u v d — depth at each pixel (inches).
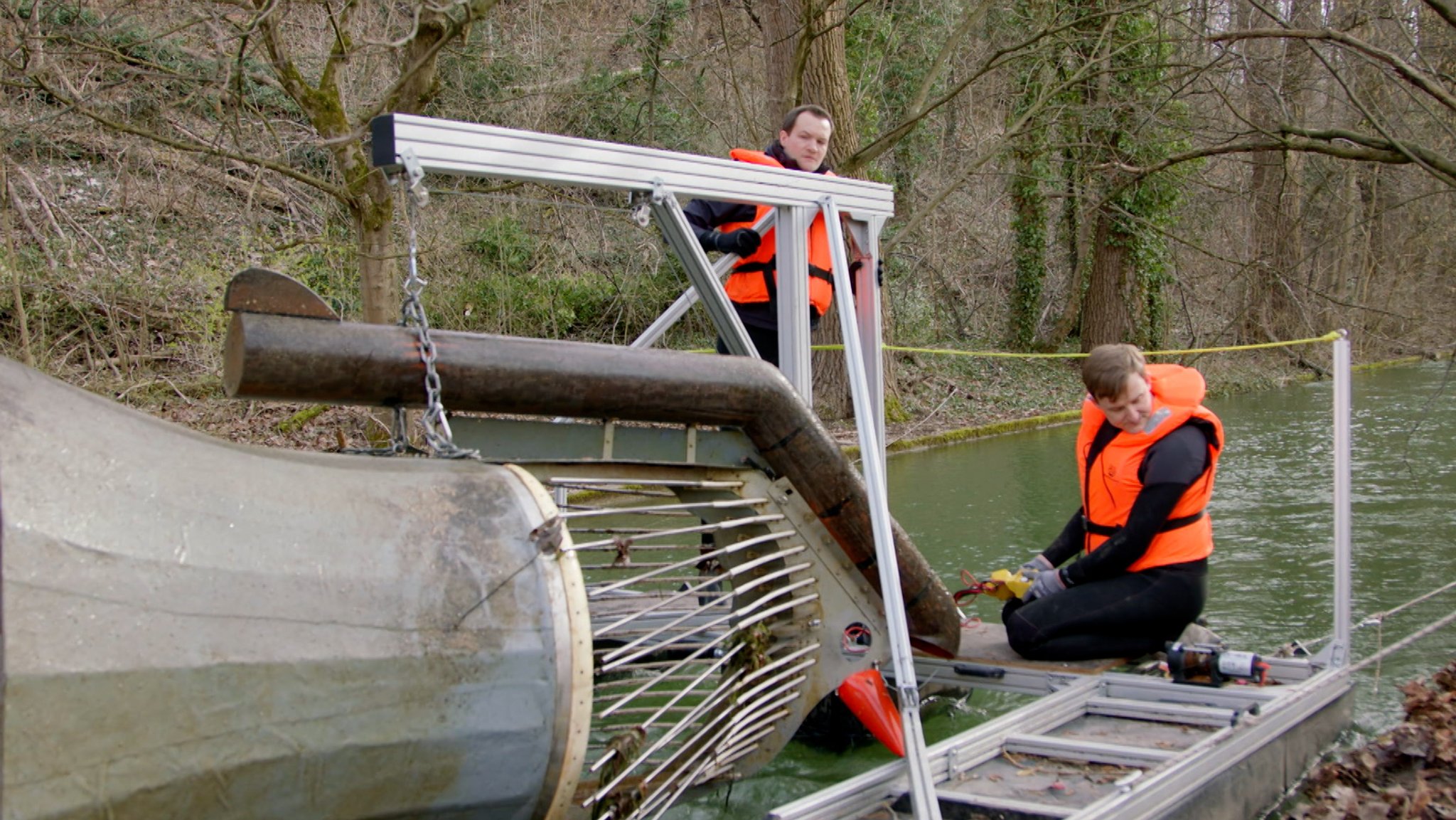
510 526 99.0
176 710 78.7
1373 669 200.4
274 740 82.7
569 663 96.0
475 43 482.0
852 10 428.1
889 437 497.0
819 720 178.5
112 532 81.3
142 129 312.0
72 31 325.1
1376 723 176.4
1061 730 156.5
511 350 118.9
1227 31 371.9
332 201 480.1
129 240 421.7
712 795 155.4
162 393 398.6
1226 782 138.8
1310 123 400.5
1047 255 864.9
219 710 80.5
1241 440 482.9
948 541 301.4
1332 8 377.4
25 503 78.6
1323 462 419.8
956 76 722.8
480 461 108.0
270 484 92.9
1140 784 126.6
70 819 73.4
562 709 95.4
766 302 189.9
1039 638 177.6
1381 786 153.8
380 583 90.7
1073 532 197.6
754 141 484.7
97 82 368.5
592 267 574.9
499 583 95.4
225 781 80.5
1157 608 175.5
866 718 157.0
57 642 74.8
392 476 99.5
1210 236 610.5
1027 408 625.9
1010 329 817.5
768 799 155.6
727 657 132.8
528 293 518.9
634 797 119.6
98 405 92.0
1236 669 165.5
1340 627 179.8
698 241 162.1
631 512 129.3
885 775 132.8
